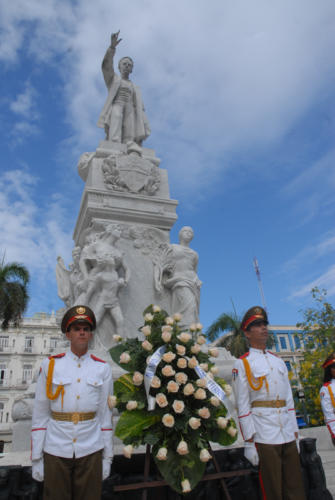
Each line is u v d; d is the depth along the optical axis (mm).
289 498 2457
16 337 34750
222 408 2619
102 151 6238
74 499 2164
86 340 2455
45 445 2211
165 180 6383
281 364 2758
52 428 2230
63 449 2164
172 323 2744
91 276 4977
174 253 5629
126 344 2789
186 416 2422
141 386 2561
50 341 35531
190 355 2672
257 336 2795
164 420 2305
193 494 2557
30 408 3998
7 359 33969
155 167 6297
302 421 15719
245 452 2576
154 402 2412
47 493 2111
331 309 12617
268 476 2432
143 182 5996
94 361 2477
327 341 12648
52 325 35812
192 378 2604
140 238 5652
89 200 5625
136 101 7438
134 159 6070
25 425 3961
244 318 2918
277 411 2574
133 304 5293
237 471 2586
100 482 2207
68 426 2209
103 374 2420
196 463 2420
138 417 2467
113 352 2789
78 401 2264
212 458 2545
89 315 2500
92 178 5875
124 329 4996
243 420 2547
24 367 34188
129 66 7543
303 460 2861
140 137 7227
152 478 2486
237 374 2680
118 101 7184
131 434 2414
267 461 2451
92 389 2326
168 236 5871
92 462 2199
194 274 5578
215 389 2475
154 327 2789
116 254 5090
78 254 5863
